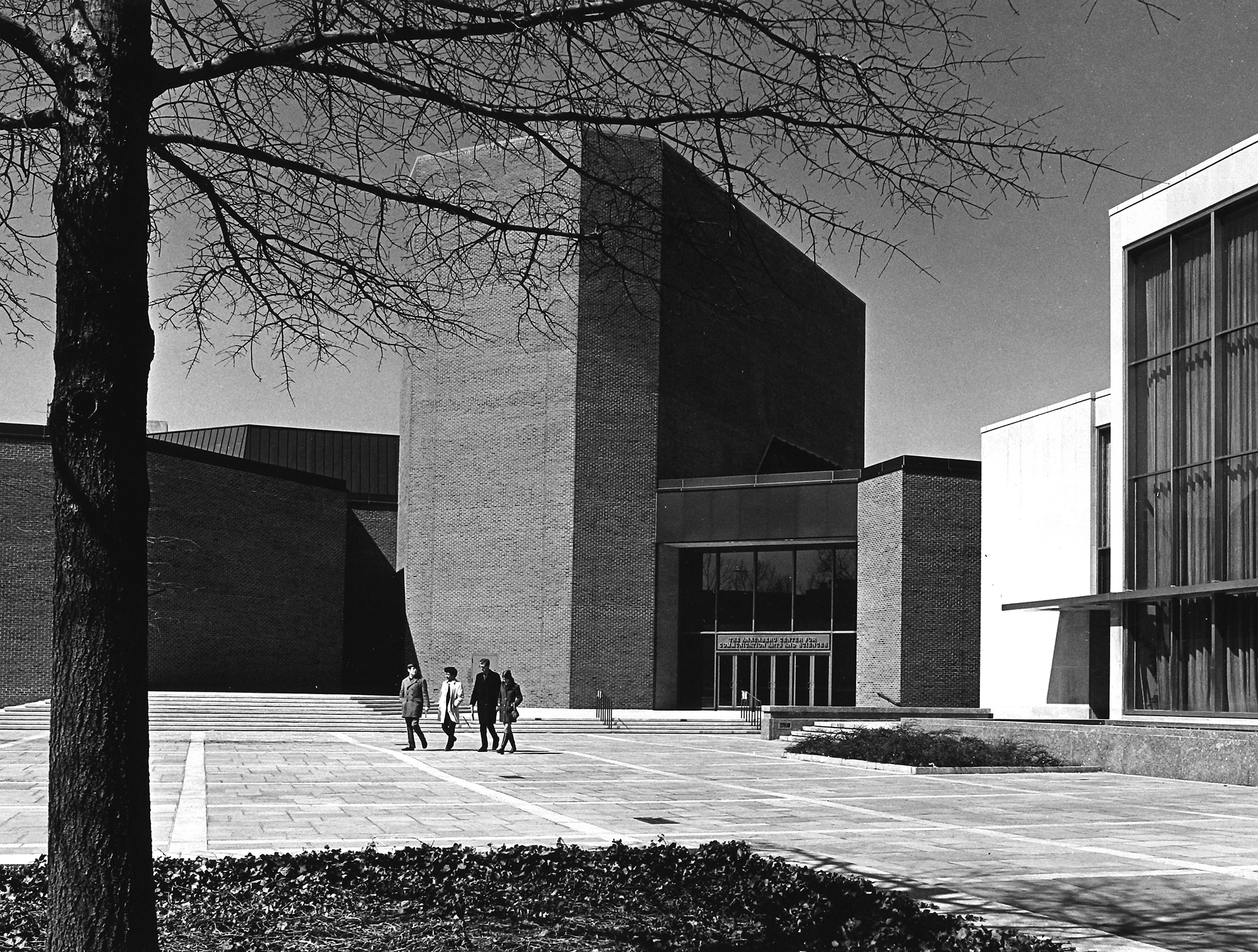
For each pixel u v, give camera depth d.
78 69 5.28
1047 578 36.03
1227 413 27.67
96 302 5.17
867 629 43.84
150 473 44.31
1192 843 12.71
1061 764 23.95
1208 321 28.55
